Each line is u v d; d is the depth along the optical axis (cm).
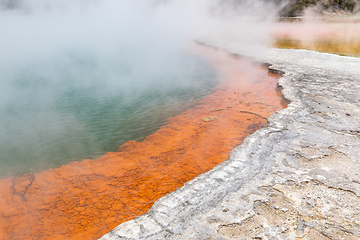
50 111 699
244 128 516
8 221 297
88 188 357
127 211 304
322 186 298
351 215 254
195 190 300
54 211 313
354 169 327
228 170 336
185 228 247
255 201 278
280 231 239
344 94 605
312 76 768
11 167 428
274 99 673
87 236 269
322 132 428
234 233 238
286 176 318
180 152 442
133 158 434
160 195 329
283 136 419
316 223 246
